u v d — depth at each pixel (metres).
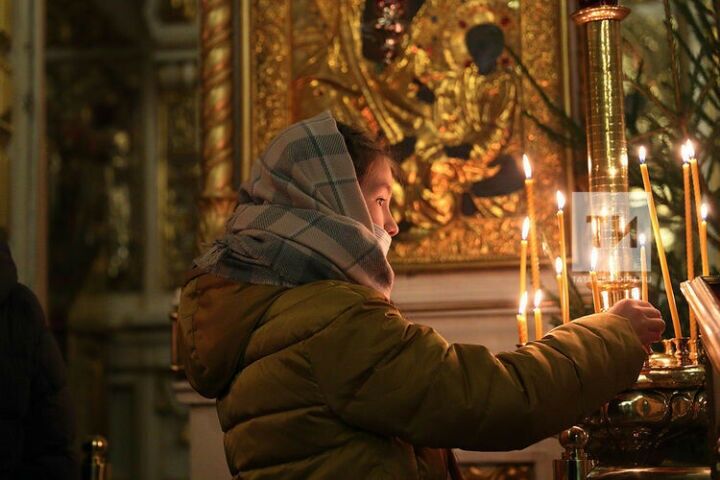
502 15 4.86
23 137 6.12
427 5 4.93
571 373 2.71
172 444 10.45
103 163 10.89
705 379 2.71
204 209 4.98
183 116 10.96
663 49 5.65
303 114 4.97
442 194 4.80
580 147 4.14
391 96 4.91
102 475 4.07
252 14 5.03
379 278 2.88
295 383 2.73
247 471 2.81
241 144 5.00
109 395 10.55
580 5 3.25
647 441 2.99
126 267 10.80
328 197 2.90
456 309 4.61
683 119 3.72
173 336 4.74
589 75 3.21
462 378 2.66
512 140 4.79
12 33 6.13
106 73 11.04
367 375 2.68
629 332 2.81
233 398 2.84
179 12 11.02
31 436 4.23
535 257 3.16
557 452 4.45
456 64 4.88
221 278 2.91
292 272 2.83
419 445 2.70
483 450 2.71
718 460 2.50
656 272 3.85
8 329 4.19
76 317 10.24
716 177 4.74
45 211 6.21
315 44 5.00
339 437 2.72
